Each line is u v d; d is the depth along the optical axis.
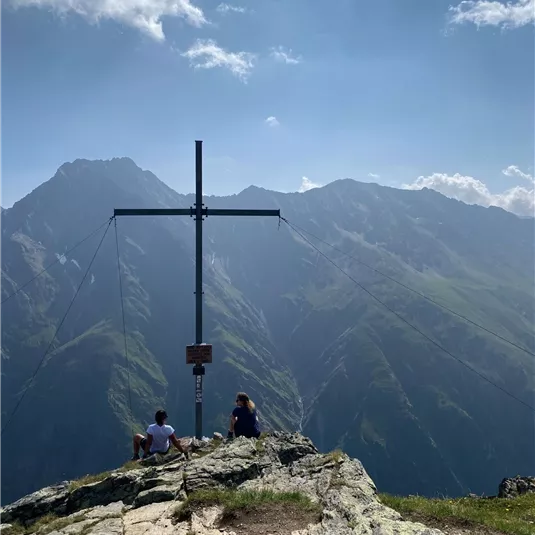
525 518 14.16
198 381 22.84
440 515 11.96
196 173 24.05
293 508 11.22
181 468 15.12
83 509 13.54
